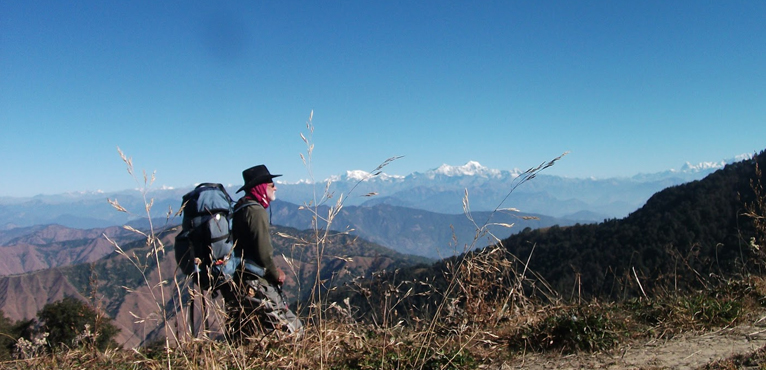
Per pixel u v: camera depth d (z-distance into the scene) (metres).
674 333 3.73
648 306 4.34
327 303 3.55
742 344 3.27
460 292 3.81
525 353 3.61
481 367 3.37
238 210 4.03
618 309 4.39
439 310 3.69
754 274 4.61
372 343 3.60
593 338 3.54
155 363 3.39
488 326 3.89
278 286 4.02
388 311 3.66
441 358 3.29
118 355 3.75
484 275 4.03
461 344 3.44
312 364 3.33
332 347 3.38
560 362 3.36
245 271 3.89
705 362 2.99
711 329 3.73
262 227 3.97
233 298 3.96
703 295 4.38
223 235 3.87
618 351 3.46
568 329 3.68
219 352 3.42
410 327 3.96
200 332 3.20
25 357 3.96
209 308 3.24
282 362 3.28
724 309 3.91
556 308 4.11
